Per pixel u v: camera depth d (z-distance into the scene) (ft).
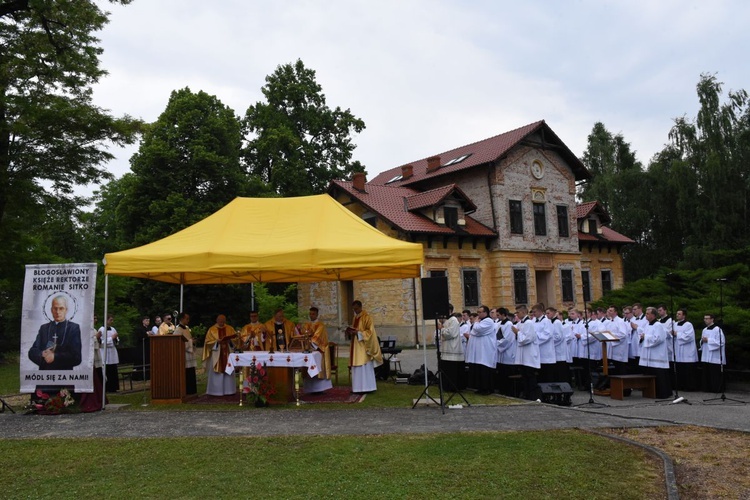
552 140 117.91
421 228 95.91
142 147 108.27
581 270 126.00
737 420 33.96
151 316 103.81
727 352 52.24
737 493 22.30
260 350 43.96
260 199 50.01
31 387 39.37
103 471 24.85
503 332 47.50
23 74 67.15
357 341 45.62
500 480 22.85
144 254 42.19
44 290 40.11
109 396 47.06
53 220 77.56
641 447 27.37
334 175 137.08
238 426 33.14
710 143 130.21
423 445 27.58
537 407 38.29
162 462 25.88
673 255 146.30
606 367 46.78
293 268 40.83
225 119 114.21
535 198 113.91
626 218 145.89
